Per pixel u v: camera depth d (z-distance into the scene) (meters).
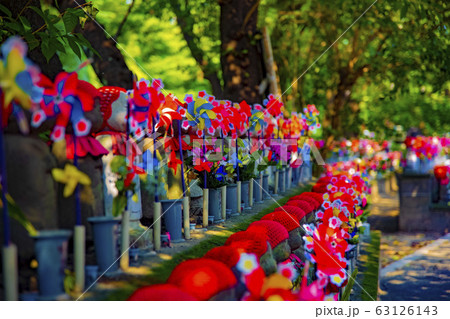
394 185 20.55
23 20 3.69
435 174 12.95
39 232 1.97
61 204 2.37
